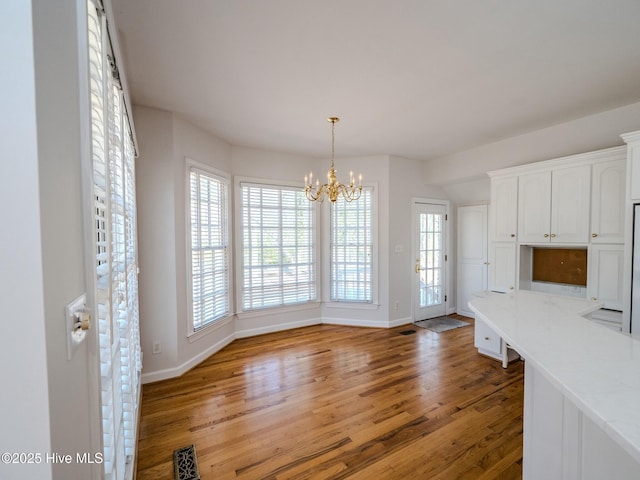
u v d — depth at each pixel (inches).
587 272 104.5
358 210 172.4
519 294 73.9
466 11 60.3
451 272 197.6
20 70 17.4
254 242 154.9
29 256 17.5
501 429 77.9
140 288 103.2
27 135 17.5
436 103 102.7
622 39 69.3
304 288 171.2
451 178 167.6
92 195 27.3
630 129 103.7
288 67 80.7
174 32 66.1
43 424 17.7
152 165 105.0
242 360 123.8
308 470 64.2
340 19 62.4
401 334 157.6
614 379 28.8
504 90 94.0
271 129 126.7
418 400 92.2
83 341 25.4
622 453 35.1
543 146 127.1
